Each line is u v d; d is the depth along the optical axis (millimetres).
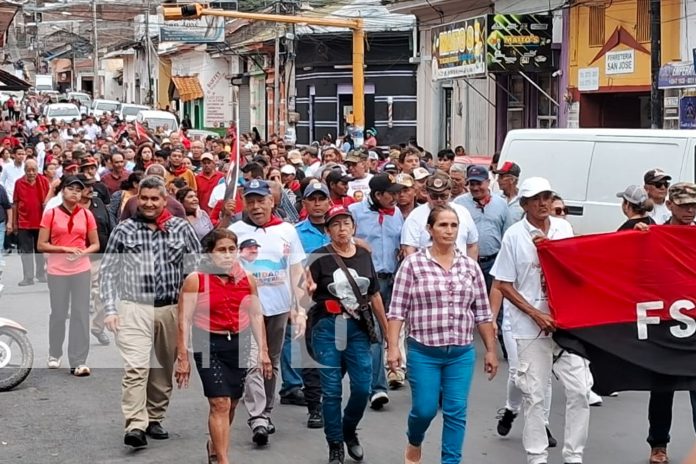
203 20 57969
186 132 46188
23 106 74438
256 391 10445
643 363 9289
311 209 10914
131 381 10375
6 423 11328
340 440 9727
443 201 12188
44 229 13383
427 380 8789
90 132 50219
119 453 10250
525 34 29375
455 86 38406
